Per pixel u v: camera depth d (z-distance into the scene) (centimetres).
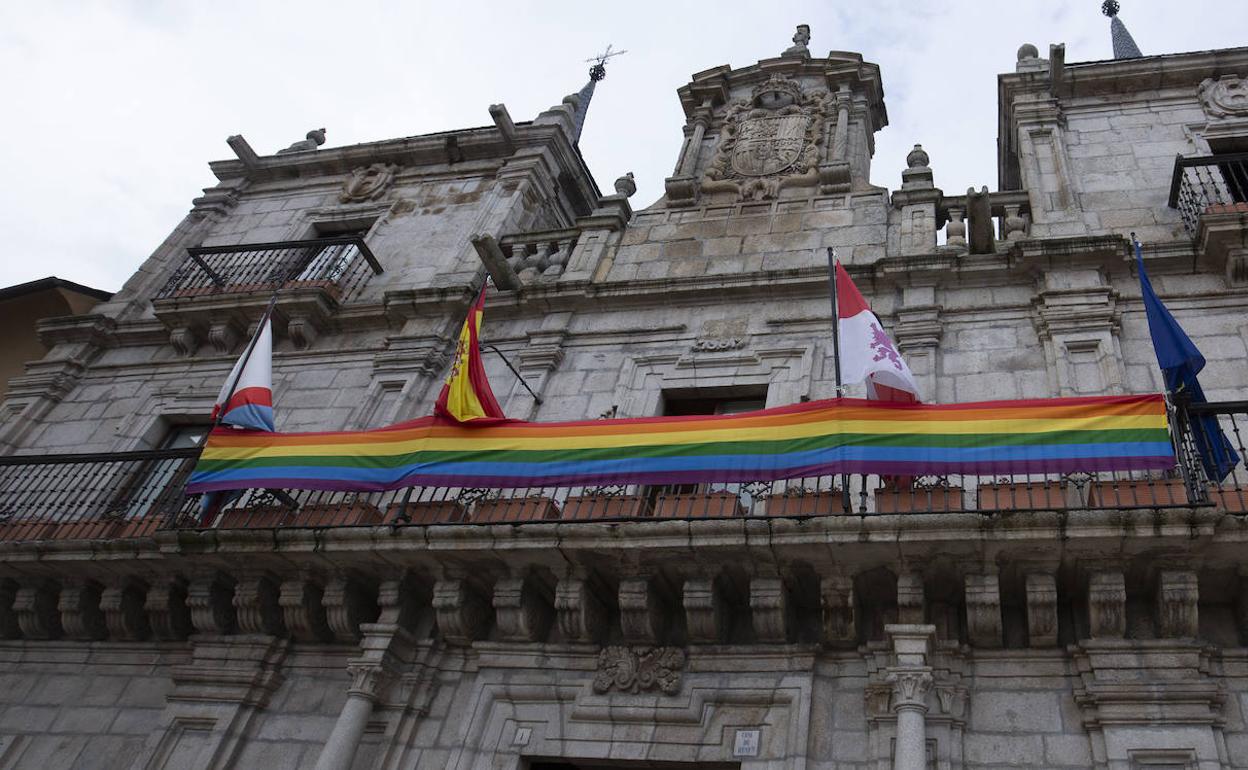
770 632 848
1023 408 839
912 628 790
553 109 1766
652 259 1341
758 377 1107
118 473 1236
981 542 772
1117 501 766
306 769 909
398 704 908
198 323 1441
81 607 1075
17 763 1000
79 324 1502
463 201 1625
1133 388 973
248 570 998
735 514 904
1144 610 787
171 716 968
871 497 898
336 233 1694
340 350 1353
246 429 1080
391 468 1002
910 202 1284
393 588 948
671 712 844
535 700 893
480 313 1085
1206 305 1034
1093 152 1304
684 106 1652
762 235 1323
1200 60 1348
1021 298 1097
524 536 882
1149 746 720
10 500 1207
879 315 1128
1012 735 761
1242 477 867
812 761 787
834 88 1566
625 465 914
